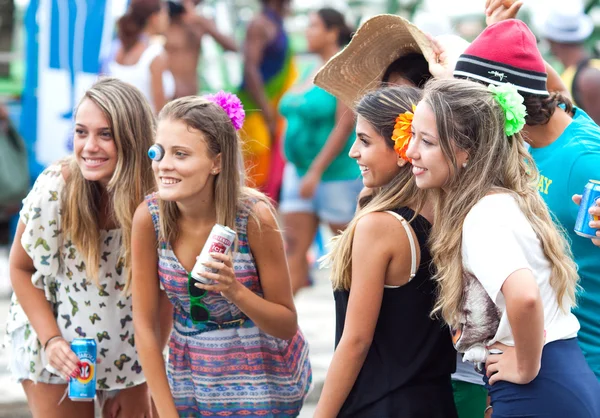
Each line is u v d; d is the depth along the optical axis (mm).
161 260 7152
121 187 7434
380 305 6469
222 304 7051
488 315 6172
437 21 15117
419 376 6527
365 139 6723
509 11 7625
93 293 7770
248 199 7145
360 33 7746
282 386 7332
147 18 14391
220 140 6926
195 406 7246
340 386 6438
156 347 7227
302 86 14719
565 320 6289
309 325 14789
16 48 21719
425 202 6586
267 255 7137
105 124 7371
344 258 6656
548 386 6059
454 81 6328
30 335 7887
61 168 7703
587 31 16609
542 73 6906
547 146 7176
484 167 6152
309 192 14242
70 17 15039
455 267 6199
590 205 6535
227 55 19812
